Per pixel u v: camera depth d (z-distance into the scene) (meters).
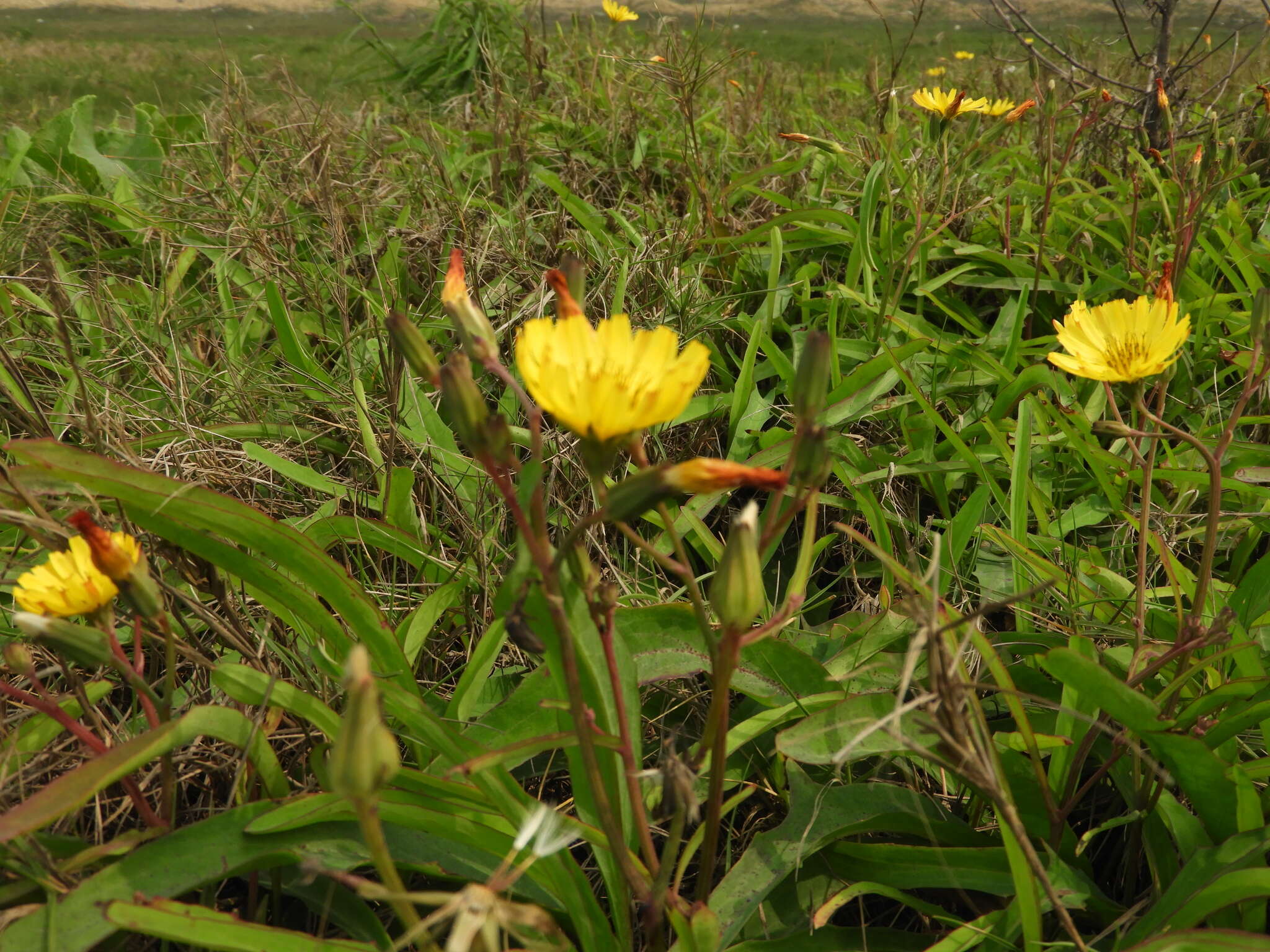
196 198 0.44
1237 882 0.15
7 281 0.34
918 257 0.37
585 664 0.15
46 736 0.18
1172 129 0.38
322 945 0.14
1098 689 0.16
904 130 0.48
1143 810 0.18
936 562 0.13
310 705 0.17
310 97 0.57
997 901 0.19
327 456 0.31
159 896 0.15
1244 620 0.21
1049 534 0.26
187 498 0.17
